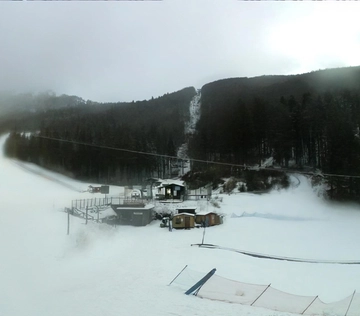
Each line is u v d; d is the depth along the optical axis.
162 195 55.28
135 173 68.56
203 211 45.09
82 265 17.95
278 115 78.56
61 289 13.41
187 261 21.30
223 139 80.31
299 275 20.67
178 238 31.77
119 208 41.12
